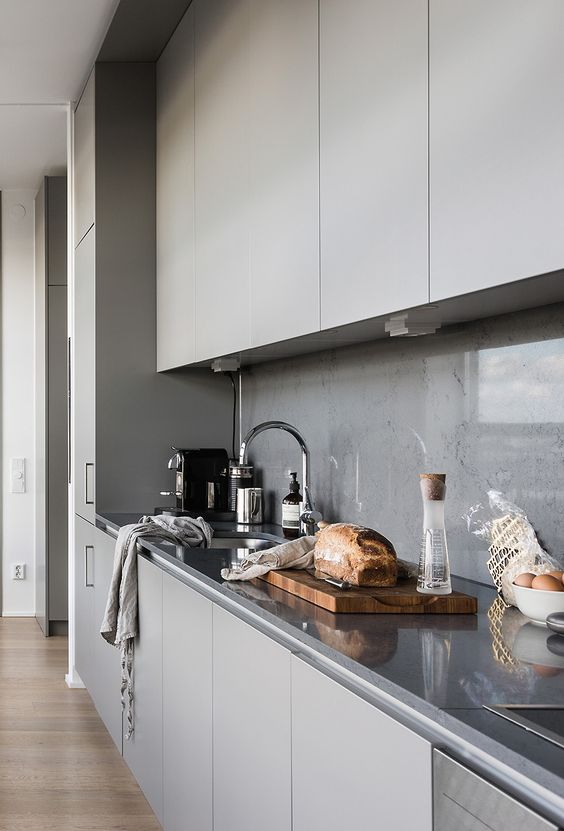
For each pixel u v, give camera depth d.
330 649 1.62
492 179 1.65
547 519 2.12
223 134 3.33
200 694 2.48
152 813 3.46
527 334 2.19
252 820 2.02
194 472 4.37
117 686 3.84
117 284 4.56
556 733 1.15
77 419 5.07
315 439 3.54
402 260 2.00
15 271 7.05
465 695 1.33
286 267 2.70
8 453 7.10
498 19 1.63
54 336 6.51
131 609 3.38
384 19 2.07
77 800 3.57
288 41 2.66
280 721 1.85
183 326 3.98
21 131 5.69
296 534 3.43
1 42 4.35
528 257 1.55
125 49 4.39
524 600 1.83
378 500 3.00
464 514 2.48
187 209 3.89
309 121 2.51
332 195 2.36
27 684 5.25
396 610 1.92
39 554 6.84
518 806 1.07
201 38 3.63
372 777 1.43
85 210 4.86
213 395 4.62
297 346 3.06
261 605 2.00
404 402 2.82
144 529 3.45
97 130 4.57
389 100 2.05
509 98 1.60
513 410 2.26
